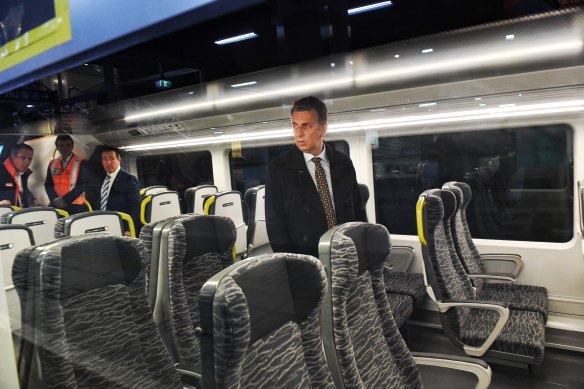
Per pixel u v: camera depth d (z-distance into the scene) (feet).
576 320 6.78
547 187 7.09
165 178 6.36
